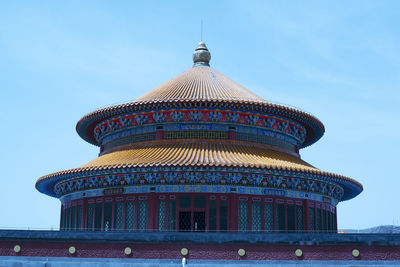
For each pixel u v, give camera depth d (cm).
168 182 5138
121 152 5719
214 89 6028
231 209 5059
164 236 3953
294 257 3894
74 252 3975
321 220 5612
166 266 3812
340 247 3903
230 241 3928
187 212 5062
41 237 4019
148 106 5616
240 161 5109
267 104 5619
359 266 3800
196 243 3934
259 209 5166
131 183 5266
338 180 5612
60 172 5525
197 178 5091
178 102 5519
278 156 5641
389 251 3888
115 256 3950
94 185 5497
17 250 4003
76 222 5603
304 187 5488
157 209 5112
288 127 6041
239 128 5681
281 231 5219
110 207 5334
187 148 5397
